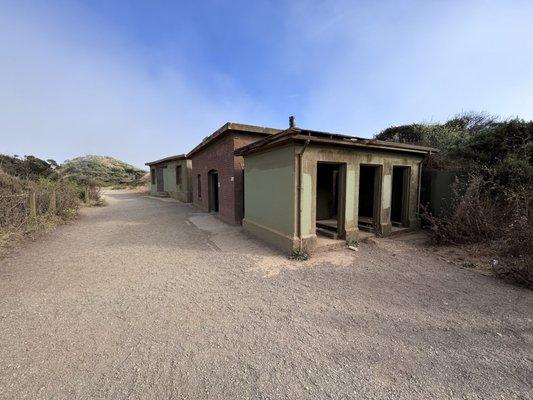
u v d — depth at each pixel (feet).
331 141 18.76
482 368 7.82
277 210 20.94
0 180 32.22
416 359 8.21
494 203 20.94
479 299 12.17
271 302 12.02
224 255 19.25
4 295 12.53
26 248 20.59
